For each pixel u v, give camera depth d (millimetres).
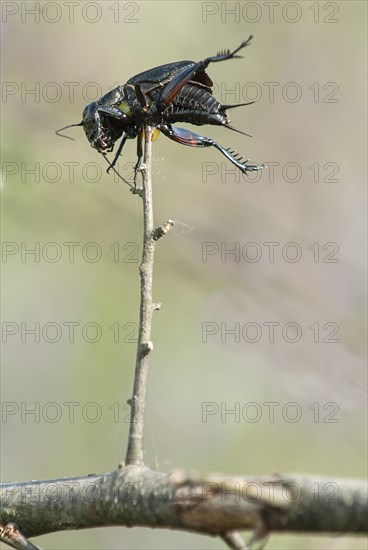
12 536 4656
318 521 3504
